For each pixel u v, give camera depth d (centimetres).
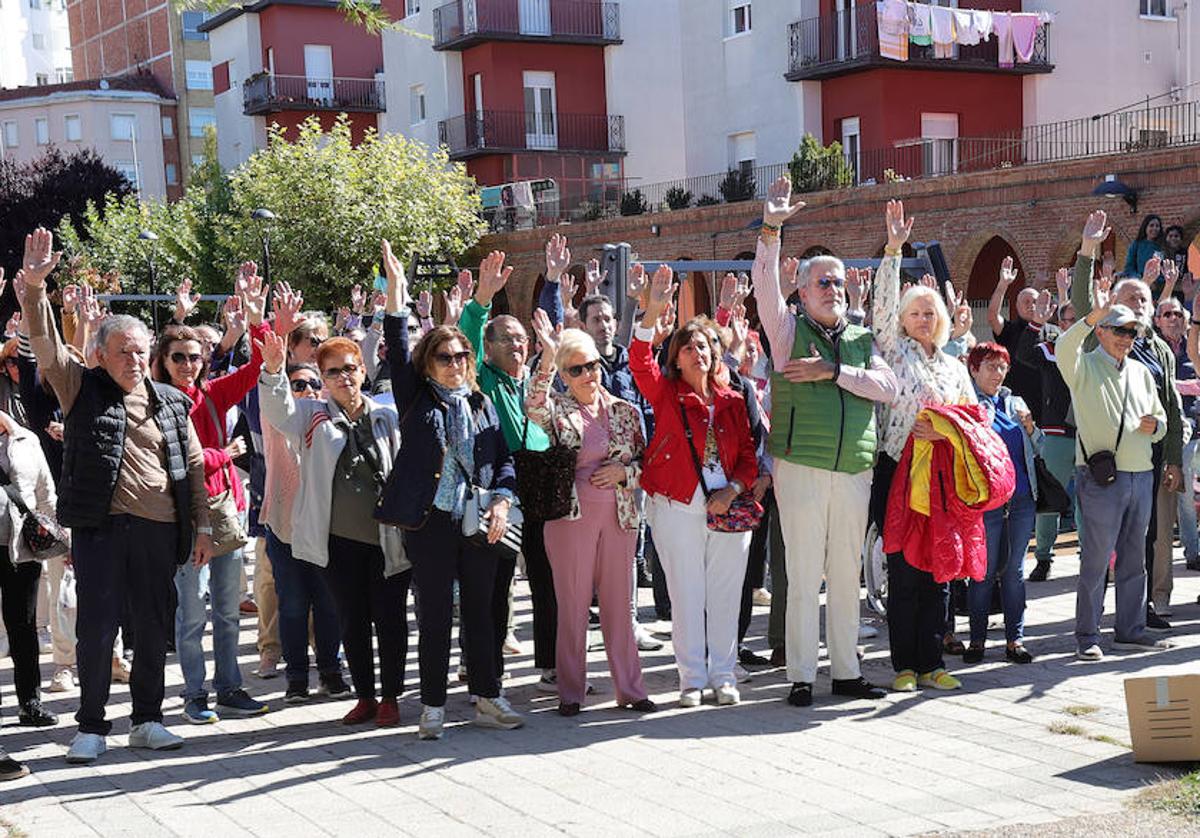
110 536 658
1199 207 1955
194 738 702
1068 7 3356
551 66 4194
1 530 701
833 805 565
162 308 3781
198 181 4412
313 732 711
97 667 663
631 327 927
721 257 2814
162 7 6819
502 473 694
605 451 732
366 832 546
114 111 6675
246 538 747
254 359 752
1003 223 2269
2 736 712
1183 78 3512
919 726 691
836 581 748
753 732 688
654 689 792
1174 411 870
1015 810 553
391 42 4591
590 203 3747
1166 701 609
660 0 4288
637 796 584
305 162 3312
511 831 543
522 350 754
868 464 734
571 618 729
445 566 682
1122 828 521
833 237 2577
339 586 717
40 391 805
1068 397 1070
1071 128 3303
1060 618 950
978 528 753
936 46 3241
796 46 3356
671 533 740
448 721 728
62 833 552
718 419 738
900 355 769
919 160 3136
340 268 3297
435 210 3344
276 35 5025
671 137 4344
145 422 671
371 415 719
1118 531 824
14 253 5081
